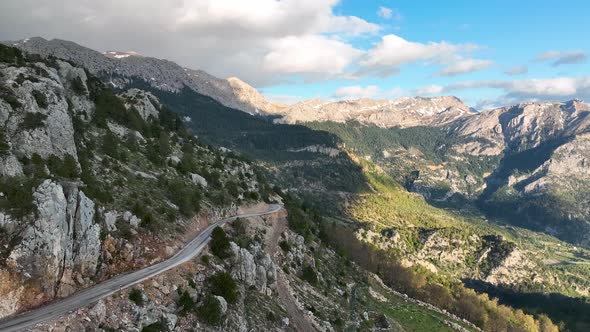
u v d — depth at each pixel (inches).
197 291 2459.4
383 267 7677.2
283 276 3951.8
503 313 7844.5
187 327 2188.7
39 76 3083.2
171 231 3125.0
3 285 1776.6
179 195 3757.4
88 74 5344.5
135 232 2714.1
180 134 6678.2
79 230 2224.4
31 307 1855.3
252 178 7057.1
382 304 5570.9
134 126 5167.3
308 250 5241.1
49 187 2098.9
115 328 1876.2
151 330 1977.1
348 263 6579.7
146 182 3742.6
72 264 2130.9
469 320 6786.4
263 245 4247.0
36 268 1910.7
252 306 2859.3
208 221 4010.8
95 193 2714.1
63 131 3026.6
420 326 5162.4
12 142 2507.4
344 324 3799.2
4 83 2763.3
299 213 6668.3
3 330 1616.6
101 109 4751.5
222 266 2928.2
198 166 5378.9
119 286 2166.6
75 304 1910.7
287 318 3088.1
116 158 3868.1
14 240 1886.1
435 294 7234.3
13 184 2079.2
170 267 2549.2
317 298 4065.0
